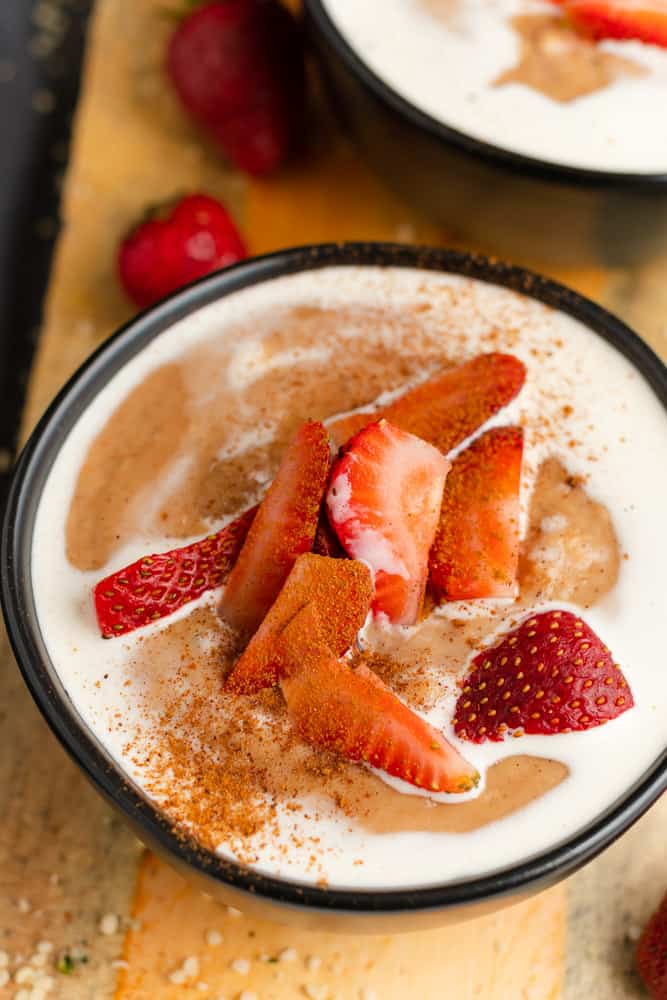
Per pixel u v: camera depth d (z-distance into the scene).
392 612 0.48
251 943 0.52
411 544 0.48
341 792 0.46
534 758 0.47
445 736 0.47
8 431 0.65
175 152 0.64
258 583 0.48
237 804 0.46
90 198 0.63
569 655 0.47
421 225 0.62
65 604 0.48
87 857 0.53
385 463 0.48
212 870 0.45
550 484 0.50
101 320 0.61
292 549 0.48
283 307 0.52
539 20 0.58
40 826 0.54
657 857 0.52
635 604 0.48
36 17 0.72
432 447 0.48
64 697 0.47
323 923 0.46
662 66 0.57
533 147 0.56
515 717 0.47
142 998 0.51
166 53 0.64
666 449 0.50
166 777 0.47
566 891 0.52
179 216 0.60
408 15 0.58
